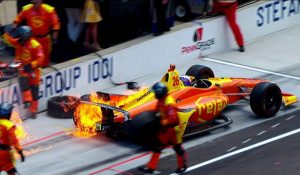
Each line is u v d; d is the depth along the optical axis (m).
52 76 51.81
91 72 54.22
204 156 42.56
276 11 66.31
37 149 45.09
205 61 60.44
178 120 39.22
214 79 48.59
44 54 52.78
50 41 53.19
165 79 45.16
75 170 41.72
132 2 59.88
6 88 49.38
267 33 66.06
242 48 62.06
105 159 43.06
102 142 45.69
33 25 51.69
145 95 44.72
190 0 66.25
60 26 57.41
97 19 56.06
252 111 48.88
